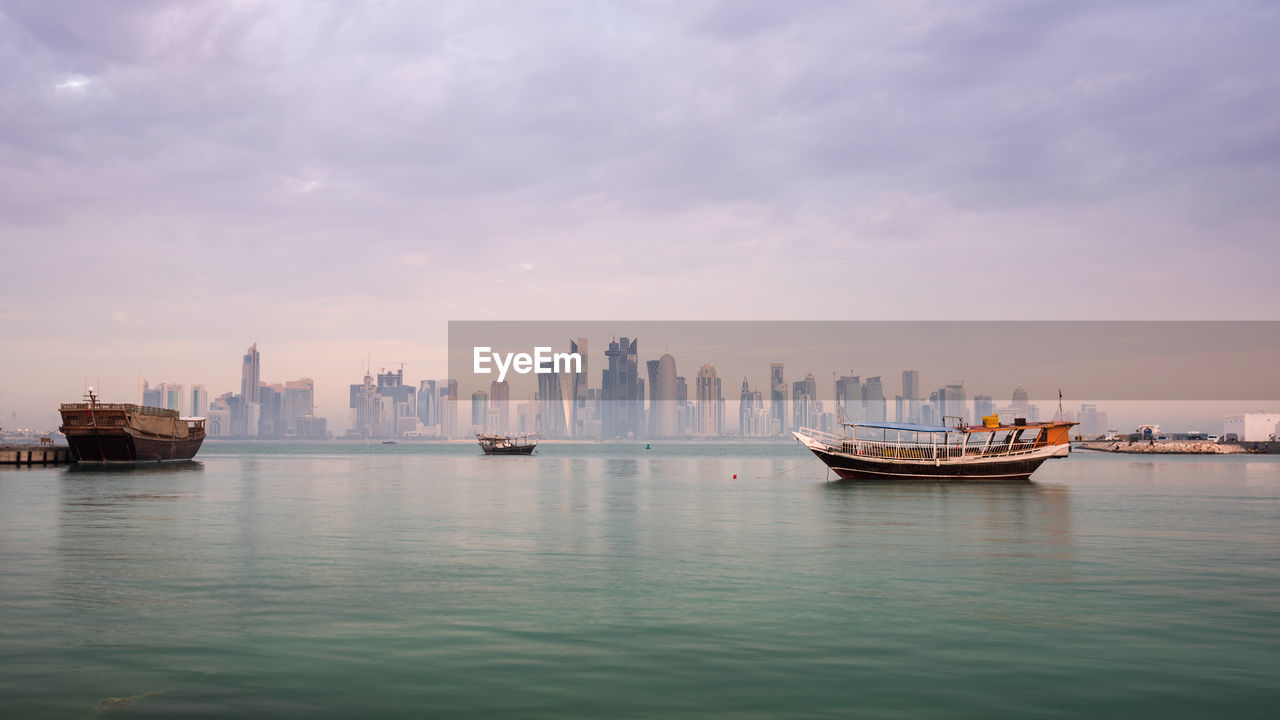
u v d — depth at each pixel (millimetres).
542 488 82750
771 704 16562
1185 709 16375
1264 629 22391
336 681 17797
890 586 28375
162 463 141875
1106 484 90500
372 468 140125
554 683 17781
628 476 111812
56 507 57594
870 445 90562
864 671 18672
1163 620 23391
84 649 20062
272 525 46625
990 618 23594
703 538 41469
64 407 127688
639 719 15742
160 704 16312
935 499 67688
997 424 89625
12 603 25156
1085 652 20141
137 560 33625
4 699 16516
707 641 21109
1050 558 34781
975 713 16125
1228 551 37031
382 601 25672
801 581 29266
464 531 44188
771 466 154750
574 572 31031
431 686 17516
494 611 24359
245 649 20156
